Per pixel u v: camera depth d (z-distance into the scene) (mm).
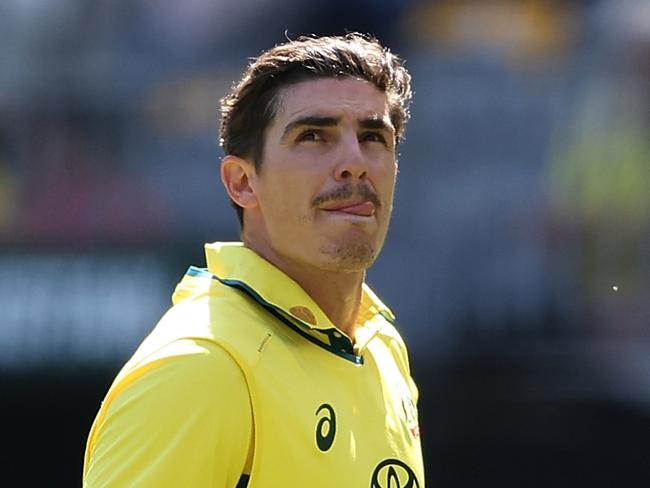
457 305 20812
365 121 6965
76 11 21641
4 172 21375
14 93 21578
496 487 20953
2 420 21266
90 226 21266
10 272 21156
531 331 20719
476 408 20859
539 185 20875
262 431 6348
